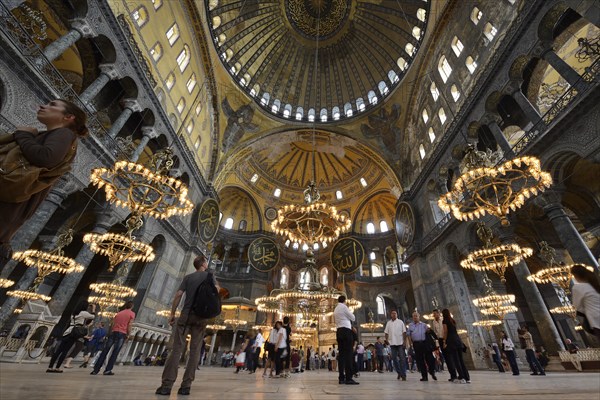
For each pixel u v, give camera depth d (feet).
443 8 55.42
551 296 51.34
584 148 29.55
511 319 49.37
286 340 25.07
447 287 53.78
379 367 44.27
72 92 31.65
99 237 31.96
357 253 63.62
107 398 7.21
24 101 26.89
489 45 44.68
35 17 30.12
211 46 64.08
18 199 4.45
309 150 97.25
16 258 29.30
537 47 35.91
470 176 26.71
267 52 83.87
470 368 45.37
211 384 13.50
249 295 83.05
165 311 51.01
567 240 31.27
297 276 97.04
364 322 79.82
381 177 89.51
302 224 41.47
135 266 54.85
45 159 4.46
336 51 88.17
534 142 34.60
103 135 37.42
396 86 73.97
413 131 70.74
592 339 46.80
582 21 36.27
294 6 81.35
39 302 32.99
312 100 91.40
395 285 83.82
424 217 64.08
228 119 76.13
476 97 46.01
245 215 96.99
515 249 34.35
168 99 52.65
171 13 51.11
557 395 8.99
